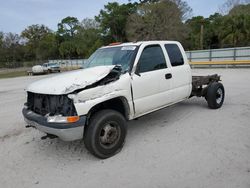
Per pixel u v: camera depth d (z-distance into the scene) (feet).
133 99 13.70
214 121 17.35
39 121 11.77
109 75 13.00
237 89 30.32
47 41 243.60
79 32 223.51
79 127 11.19
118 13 181.47
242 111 19.61
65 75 13.44
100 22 197.47
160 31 138.31
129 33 146.30
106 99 12.10
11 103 30.37
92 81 11.62
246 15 113.70
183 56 18.20
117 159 12.39
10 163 12.73
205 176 10.26
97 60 16.06
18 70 170.19
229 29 116.57
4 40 231.09
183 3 148.25
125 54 14.73
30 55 253.85
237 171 10.48
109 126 12.53
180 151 12.76
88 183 10.39
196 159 11.78
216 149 12.72
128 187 9.91
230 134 14.67
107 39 192.54
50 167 12.07
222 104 21.95
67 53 225.35
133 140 14.75
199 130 15.70
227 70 60.59
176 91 16.97
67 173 11.37
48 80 13.20
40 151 14.08
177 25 137.18
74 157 13.02
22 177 11.22
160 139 14.62
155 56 15.61
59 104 11.37
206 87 20.74
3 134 17.53
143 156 12.51
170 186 9.75
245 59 69.56
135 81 13.76
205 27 145.07
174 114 19.81
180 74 17.31
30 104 13.26
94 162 12.28
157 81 15.20
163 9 137.80
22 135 17.04
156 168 11.21
